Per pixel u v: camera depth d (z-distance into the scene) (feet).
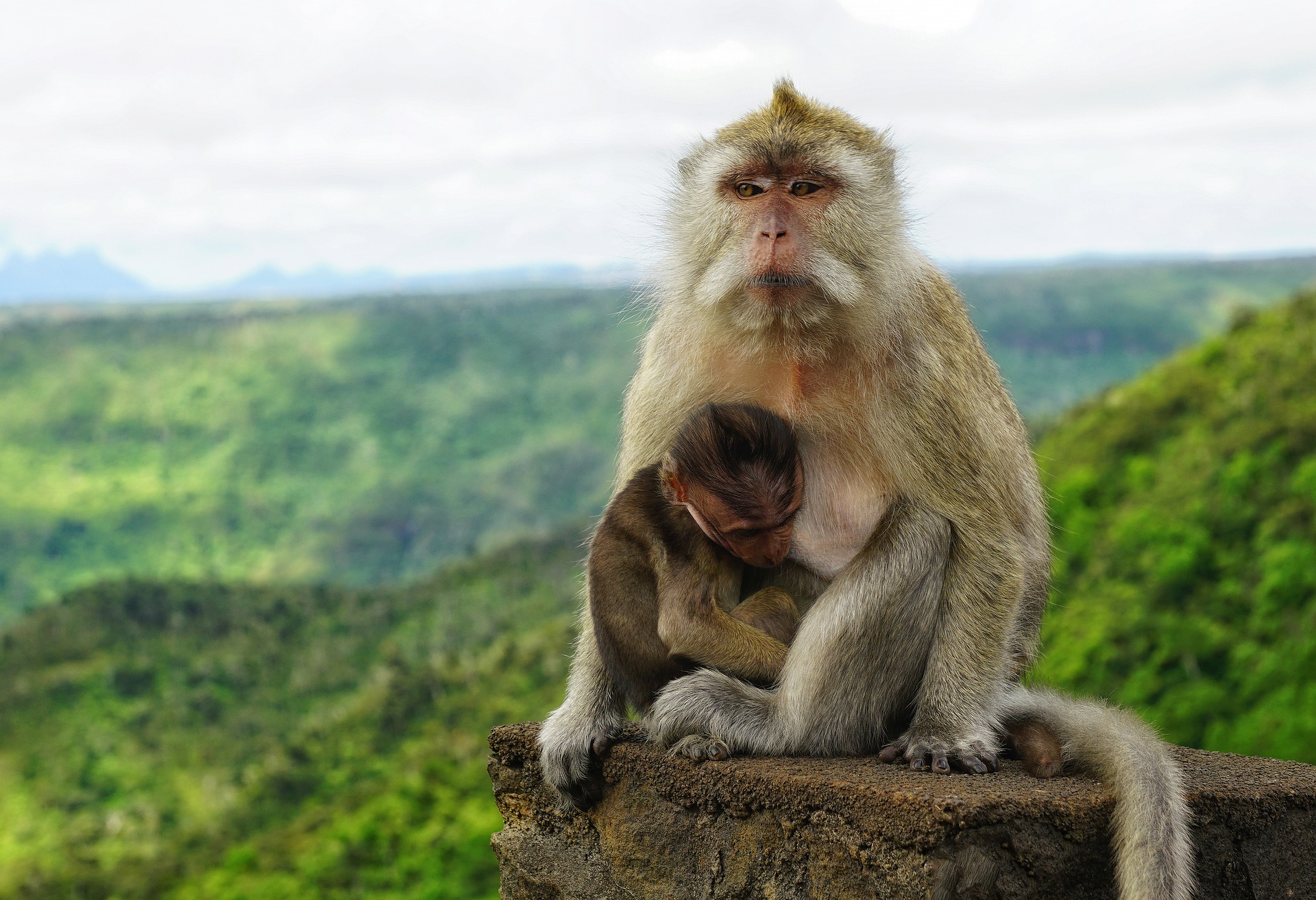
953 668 12.78
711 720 12.91
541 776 14.38
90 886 132.57
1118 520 104.12
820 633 12.82
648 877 13.05
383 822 111.65
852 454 13.80
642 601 13.47
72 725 186.29
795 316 13.50
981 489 13.25
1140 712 14.20
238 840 128.26
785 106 14.73
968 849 10.50
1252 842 11.67
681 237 14.87
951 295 14.61
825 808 11.35
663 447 14.69
